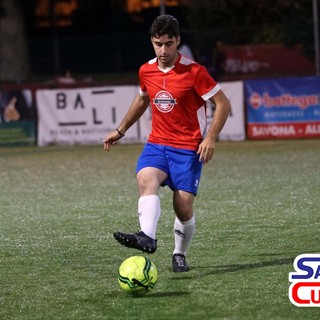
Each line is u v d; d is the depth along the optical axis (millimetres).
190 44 63906
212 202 27344
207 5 64812
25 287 16641
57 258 19406
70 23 89125
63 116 52438
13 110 53062
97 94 51750
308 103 48875
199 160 16781
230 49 61156
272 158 40344
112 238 21766
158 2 86000
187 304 14836
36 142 53000
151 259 18891
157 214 16109
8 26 71625
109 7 87375
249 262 18172
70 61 68688
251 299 15078
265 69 61000
